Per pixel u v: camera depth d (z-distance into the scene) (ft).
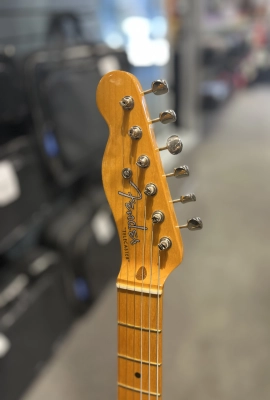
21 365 2.20
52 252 2.60
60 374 2.39
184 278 3.16
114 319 2.77
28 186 2.34
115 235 3.03
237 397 2.21
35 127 2.41
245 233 3.74
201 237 3.70
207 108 5.91
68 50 2.63
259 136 5.79
